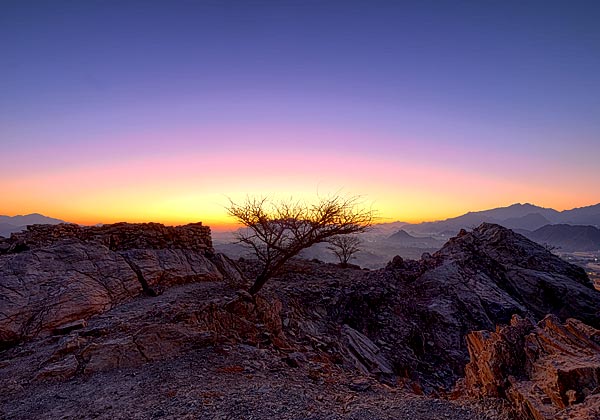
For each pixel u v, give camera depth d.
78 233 22.14
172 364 10.48
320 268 36.06
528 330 9.02
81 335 12.46
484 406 7.83
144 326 12.53
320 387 9.74
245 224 18.38
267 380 9.71
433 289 28.34
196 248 27.17
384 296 25.50
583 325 8.43
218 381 9.27
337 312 22.70
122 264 19.81
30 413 7.61
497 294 27.53
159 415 7.13
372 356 18.70
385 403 8.44
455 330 23.56
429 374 19.69
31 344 12.41
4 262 16.66
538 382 7.38
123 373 9.94
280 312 19.36
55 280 16.25
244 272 29.38
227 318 15.10
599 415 5.46
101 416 7.26
